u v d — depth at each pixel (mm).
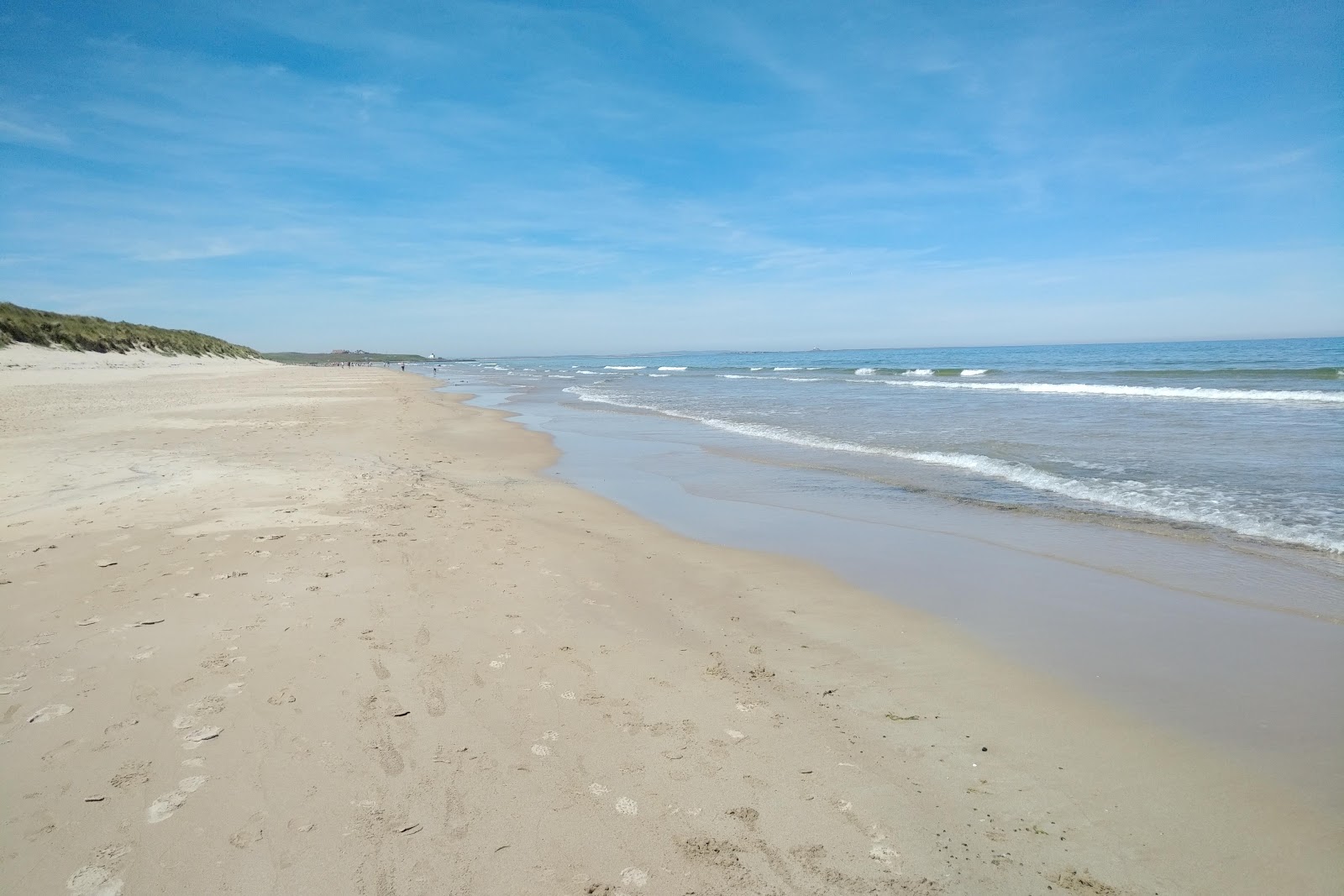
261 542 6469
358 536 6875
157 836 2625
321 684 3867
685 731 3576
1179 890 2551
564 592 5691
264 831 2682
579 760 3270
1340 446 11391
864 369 47750
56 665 3949
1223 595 5688
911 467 11680
